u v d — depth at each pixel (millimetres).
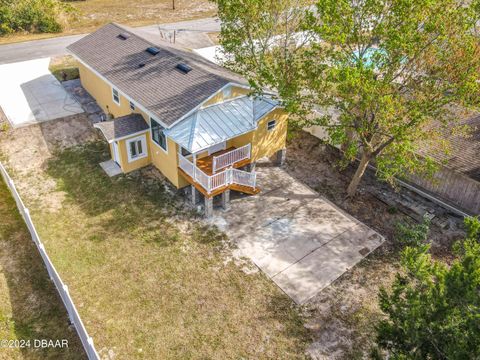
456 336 8875
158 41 26359
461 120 20812
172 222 18641
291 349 13703
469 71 15695
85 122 25812
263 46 23172
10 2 40906
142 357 13234
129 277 15945
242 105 19891
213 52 38344
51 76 31578
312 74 18297
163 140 19906
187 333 14031
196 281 15914
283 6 22297
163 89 20141
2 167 20219
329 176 22297
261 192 20797
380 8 16203
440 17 15320
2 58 34656
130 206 19422
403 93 18188
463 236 18438
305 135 25625
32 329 13828
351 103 17078
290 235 18281
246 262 16828
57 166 21906
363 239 18234
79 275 15891
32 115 26250
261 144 20750
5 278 15594
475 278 8758
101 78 23156
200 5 56094
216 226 18547
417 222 19297
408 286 11094
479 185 18438
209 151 20594
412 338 9492
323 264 16906
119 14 50469
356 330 14375
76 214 18844
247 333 14133
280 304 15180
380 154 19984
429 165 17281
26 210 16547
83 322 14156
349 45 17281
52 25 41906
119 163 21672
